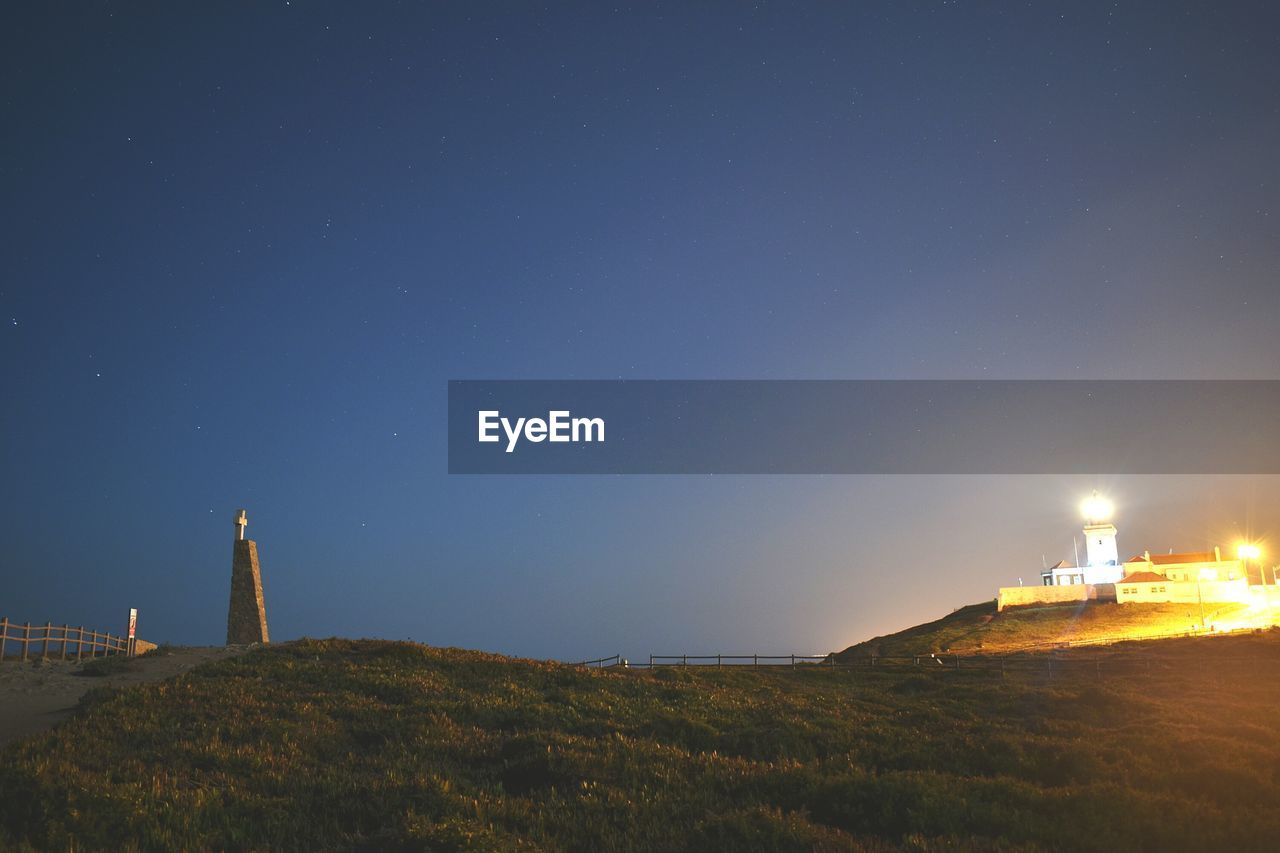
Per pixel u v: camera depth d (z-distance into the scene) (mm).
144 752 17484
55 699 26625
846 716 29281
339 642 38969
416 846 11289
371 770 17547
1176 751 18281
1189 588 120500
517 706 26469
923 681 45500
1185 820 12508
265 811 13781
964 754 18453
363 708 24266
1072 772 16469
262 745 18797
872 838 11898
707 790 15234
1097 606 122312
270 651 35656
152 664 35688
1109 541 144375
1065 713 31078
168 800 13766
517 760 17938
